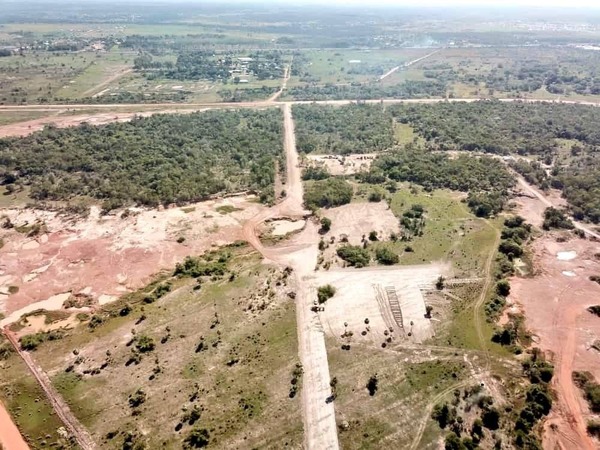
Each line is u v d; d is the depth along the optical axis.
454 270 100.44
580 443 63.09
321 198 130.12
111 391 71.19
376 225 119.00
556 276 98.81
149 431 64.69
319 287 94.44
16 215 121.75
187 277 99.00
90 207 125.69
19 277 98.81
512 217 120.69
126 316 87.75
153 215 121.88
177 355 77.62
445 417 65.81
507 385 71.62
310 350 78.62
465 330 83.06
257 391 70.75
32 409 68.75
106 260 103.94
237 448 62.44
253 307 89.00
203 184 137.12
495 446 62.19
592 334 82.00
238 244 111.12
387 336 81.75
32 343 80.69
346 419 66.38
